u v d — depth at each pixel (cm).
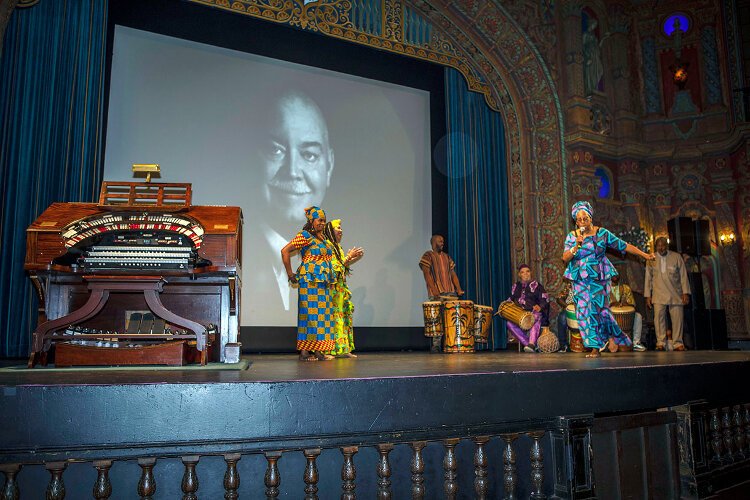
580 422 288
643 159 977
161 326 398
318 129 785
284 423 230
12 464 203
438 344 745
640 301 891
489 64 930
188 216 416
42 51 632
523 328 727
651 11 1009
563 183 895
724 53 974
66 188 621
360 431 243
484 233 887
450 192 870
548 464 295
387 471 249
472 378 271
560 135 909
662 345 792
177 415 218
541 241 905
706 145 962
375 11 841
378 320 801
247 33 752
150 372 304
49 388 209
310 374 281
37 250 387
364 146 820
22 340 584
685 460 341
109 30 679
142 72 688
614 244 559
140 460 214
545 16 940
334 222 566
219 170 712
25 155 607
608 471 310
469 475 285
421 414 256
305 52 790
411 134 864
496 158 926
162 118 689
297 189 759
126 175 663
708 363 372
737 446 379
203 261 397
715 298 941
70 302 420
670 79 1003
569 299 685
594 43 963
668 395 344
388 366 364
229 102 730
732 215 945
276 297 734
